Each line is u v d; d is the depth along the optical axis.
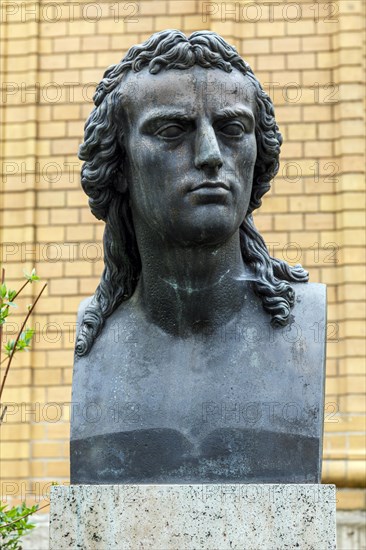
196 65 5.20
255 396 5.25
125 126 5.35
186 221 5.13
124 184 5.46
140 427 5.25
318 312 5.43
